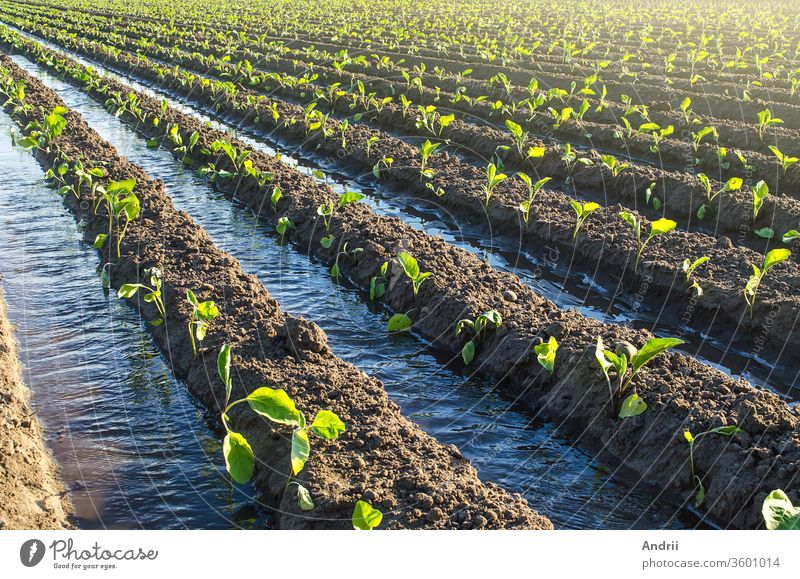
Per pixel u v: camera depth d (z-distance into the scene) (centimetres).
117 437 657
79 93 2173
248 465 566
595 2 5025
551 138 1560
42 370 757
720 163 1290
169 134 1580
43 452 628
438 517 514
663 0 5225
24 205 1219
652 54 2527
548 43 2820
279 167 1331
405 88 1962
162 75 2316
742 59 2356
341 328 873
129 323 850
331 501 525
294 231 1120
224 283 861
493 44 2720
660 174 1239
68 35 3378
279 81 2002
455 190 1226
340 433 602
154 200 1148
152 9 4594
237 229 1159
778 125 1631
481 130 1531
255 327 761
